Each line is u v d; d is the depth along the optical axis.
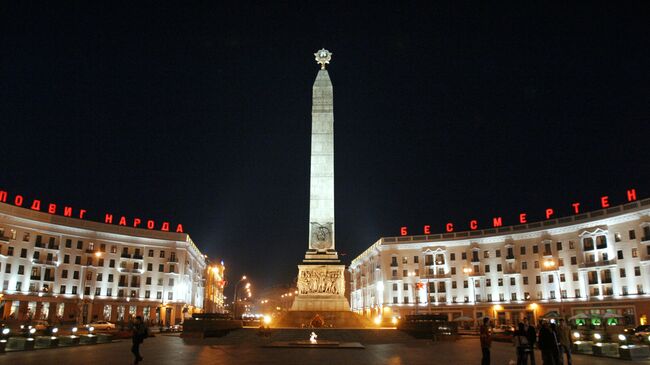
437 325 38.78
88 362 20.83
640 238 68.38
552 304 78.31
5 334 27.55
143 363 20.70
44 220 75.88
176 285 90.75
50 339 28.30
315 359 22.92
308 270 47.56
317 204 49.75
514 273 83.69
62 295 76.38
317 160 50.84
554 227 80.06
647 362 22.80
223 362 21.23
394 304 91.62
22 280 71.81
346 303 46.66
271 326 44.44
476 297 86.69
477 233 88.81
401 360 22.70
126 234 87.06
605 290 72.25
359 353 26.25
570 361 19.38
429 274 90.69
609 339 32.25
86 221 82.00
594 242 74.50
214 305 136.38
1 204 69.88
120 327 52.34
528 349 18.98
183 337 38.25
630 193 72.19
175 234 92.81
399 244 94.19
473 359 23.39
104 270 83.25
